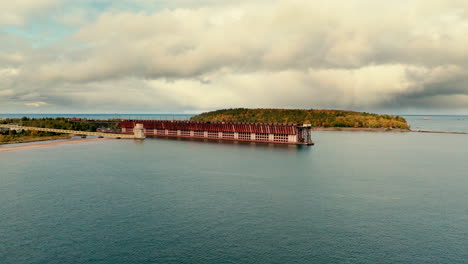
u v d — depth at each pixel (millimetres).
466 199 121438
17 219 97500
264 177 153125
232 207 109312
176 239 85625
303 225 95000
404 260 76500
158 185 136250
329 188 134500
